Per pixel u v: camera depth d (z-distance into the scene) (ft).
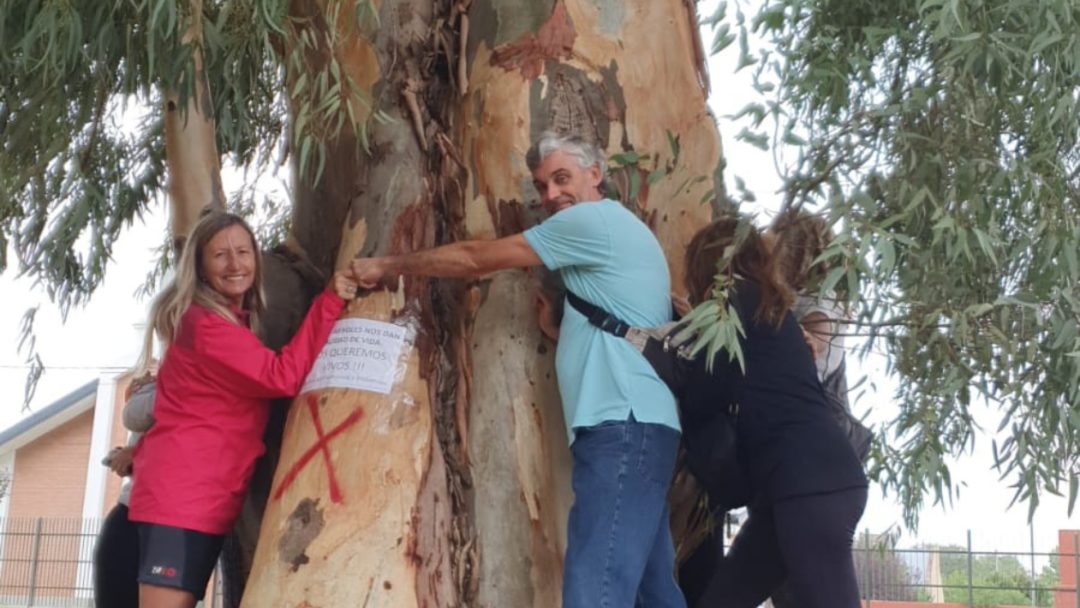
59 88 17.67
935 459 13.00
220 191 16.63
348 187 14.76
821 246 12.39
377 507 12.33
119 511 15.46
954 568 57.36
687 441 12.96
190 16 14.55
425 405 13.07
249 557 14.56
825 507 11.60
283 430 13.67
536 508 13.26
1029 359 11.85
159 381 12.81
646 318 11.95
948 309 12.57
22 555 75.46
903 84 13.04
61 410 86.33
